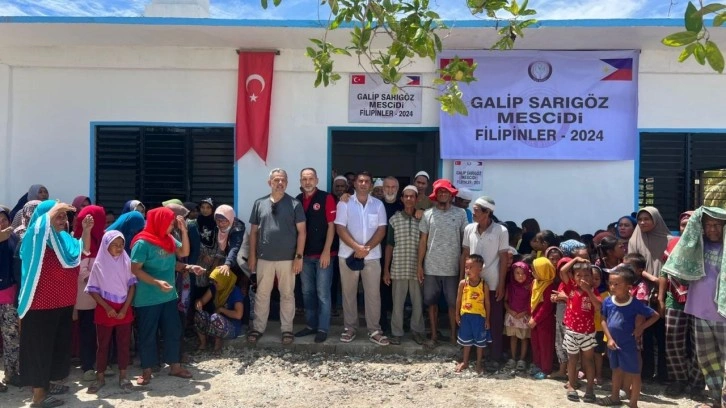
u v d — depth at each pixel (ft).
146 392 16.61
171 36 22.74
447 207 20.04
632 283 15.57
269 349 20.39
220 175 24.75
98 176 24.63
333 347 20.27
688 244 15.49
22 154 24.34
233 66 24.25
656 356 17.95
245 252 21.06
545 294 18.02
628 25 20.84
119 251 16.47
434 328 20.30
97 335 16.75
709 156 24.11
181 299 19.40
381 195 23.38
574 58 23.54
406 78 24.14
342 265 20.48
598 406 15.89
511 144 23.66
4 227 16.58
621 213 23.85
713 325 15.37
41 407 15.35
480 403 16.07
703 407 15.74
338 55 24.06
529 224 21.71
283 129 24.38
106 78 24.40
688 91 23.82
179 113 24.47
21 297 15.10
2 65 24.00
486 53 23.66
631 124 23.58
